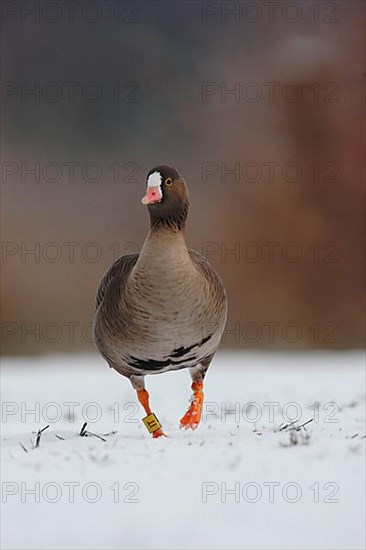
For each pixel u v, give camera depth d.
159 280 11.78
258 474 9.66
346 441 11.00
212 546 7.90
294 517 8.53
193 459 10.30
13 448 11.52
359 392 19.11
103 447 11.19
